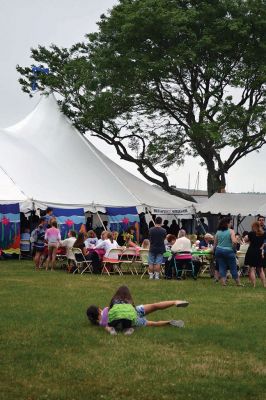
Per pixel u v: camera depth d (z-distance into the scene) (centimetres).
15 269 1873
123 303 920
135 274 1875
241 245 1866
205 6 2844
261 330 951
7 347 791
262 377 684
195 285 1569
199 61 2892
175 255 1739
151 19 2745
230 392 627
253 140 2948
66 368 699
